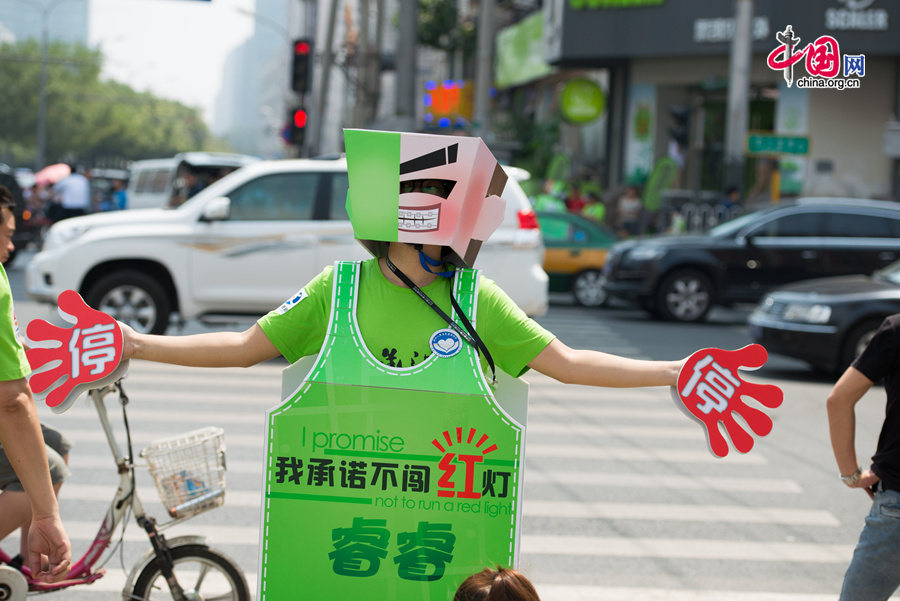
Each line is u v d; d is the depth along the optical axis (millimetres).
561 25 24031
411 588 2582
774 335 10352
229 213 10141
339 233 10102
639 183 24828
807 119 22766
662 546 5297
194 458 3598
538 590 4656
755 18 21891
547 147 28375
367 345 2572
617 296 15039
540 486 6262
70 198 20531
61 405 2654
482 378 2551
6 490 3355
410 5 20531
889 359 3205
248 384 8898
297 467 2580
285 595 2604
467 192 2525
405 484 2564
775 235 14594
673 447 7312
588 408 8516
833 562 5148
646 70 24578
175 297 10344
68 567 2844
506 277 9891
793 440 7684
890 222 14578
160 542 3619
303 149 20094
